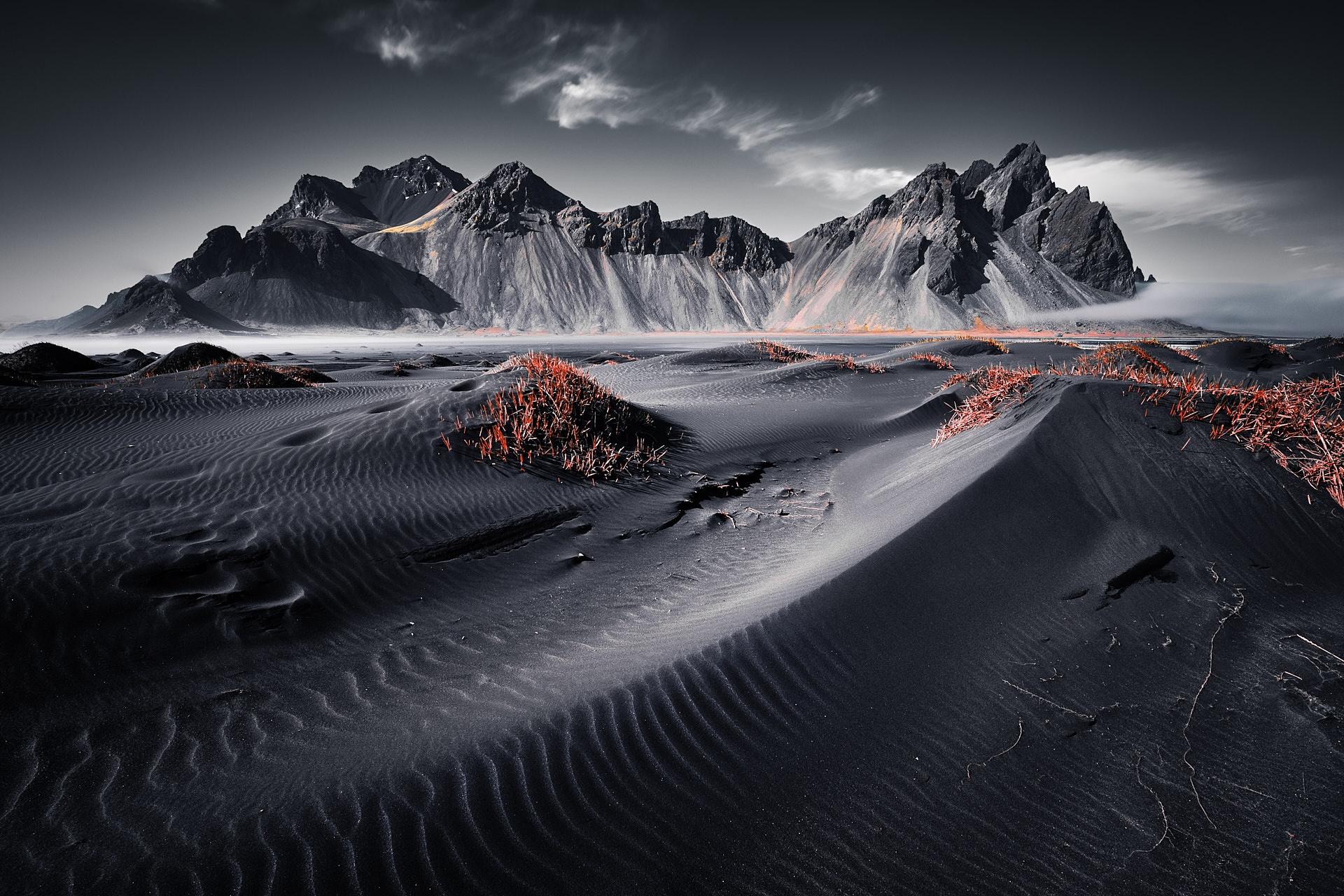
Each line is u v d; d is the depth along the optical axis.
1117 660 3.63
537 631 4.51
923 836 2.57
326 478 7.29
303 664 4.00
